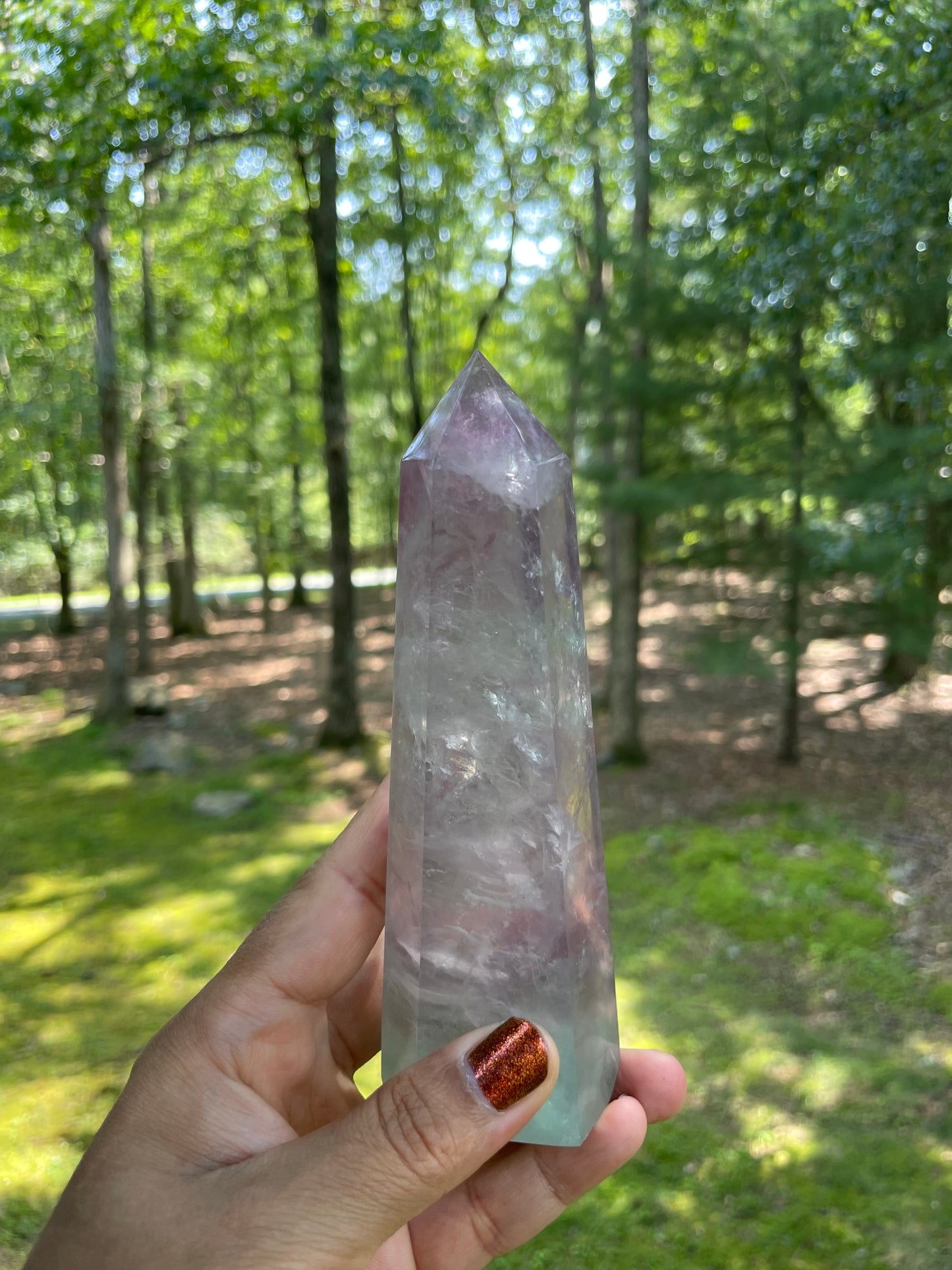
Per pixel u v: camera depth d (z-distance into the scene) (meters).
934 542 7.74
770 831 7.91
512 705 1.24
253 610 25.56
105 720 12.63
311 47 7.07
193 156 8.65
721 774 9.43
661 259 7.78
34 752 11.41
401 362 17.25
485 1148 1.11
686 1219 3.88
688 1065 4.94
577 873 1.29
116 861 7.96
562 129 11.33
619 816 8.52
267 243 12.30
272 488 19.69
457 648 1.24
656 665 14.52
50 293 13.15
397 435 18.61
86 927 6.73
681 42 8.54
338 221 11.39
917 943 6.06
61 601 22.97
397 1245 1.46
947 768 9.29
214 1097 1.28
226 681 15.50
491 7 9.37
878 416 8.19
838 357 7.54
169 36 7.04
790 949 6.11
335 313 10.55
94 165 6.91
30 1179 4.08
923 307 6.67
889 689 12.23
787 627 8.57
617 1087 1.56
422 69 7.38
